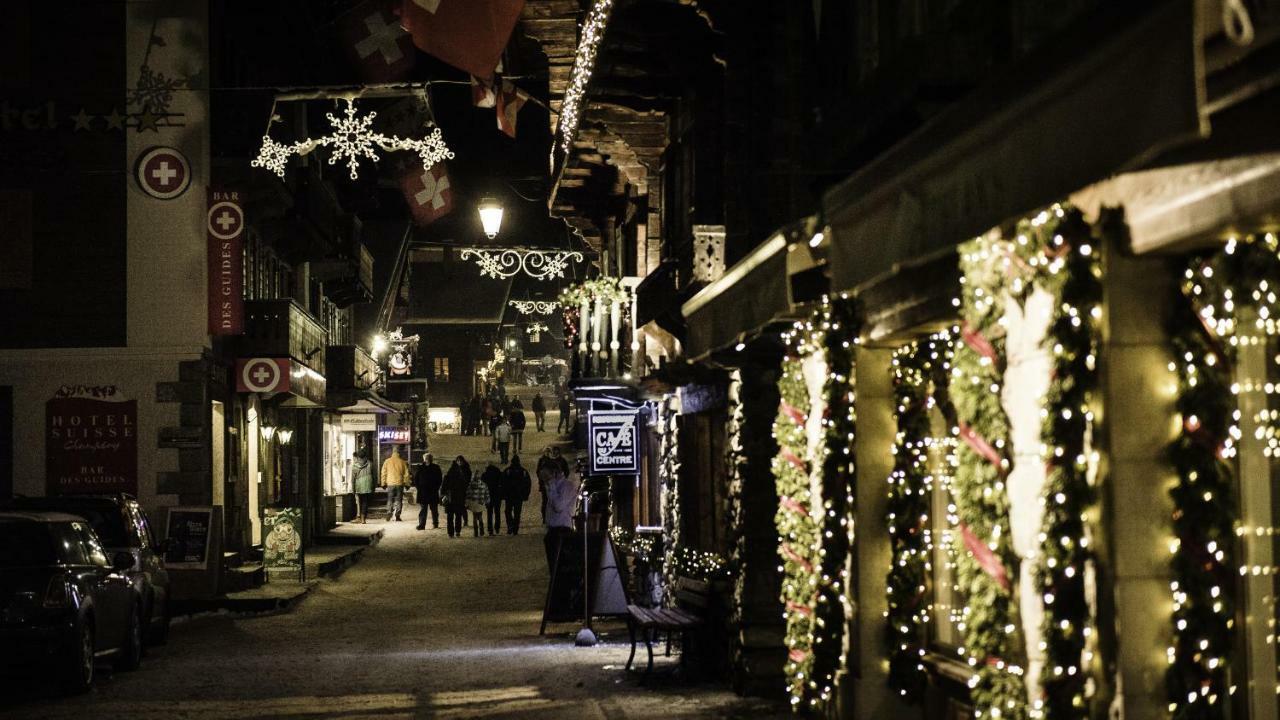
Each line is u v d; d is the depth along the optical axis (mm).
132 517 18859
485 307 64625
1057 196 5375
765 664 12758
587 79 18531
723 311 11938
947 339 9016
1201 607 5816
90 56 25391
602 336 21031
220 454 27031
